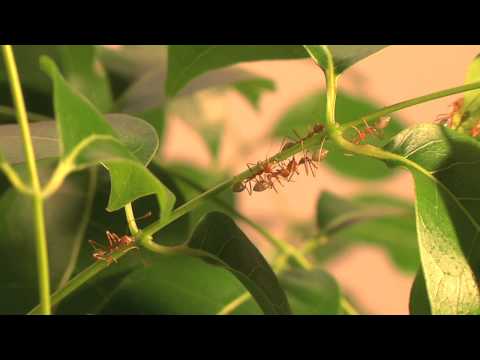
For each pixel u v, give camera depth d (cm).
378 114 15
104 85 27
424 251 14
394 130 29
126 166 14
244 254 16
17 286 20
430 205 14
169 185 21
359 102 29
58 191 21
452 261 14
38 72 23
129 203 16
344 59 17
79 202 21
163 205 16
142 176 14
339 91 29
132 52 26
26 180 21
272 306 16
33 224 20
